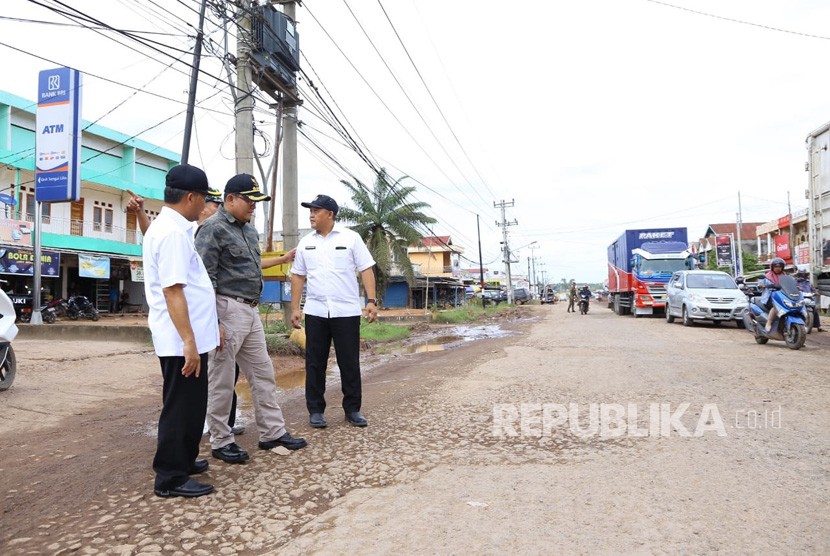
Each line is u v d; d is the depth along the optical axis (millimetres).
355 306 4902
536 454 3918
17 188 21469
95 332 12594
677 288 17016
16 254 19797
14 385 6793
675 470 3508
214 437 3836
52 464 3867
